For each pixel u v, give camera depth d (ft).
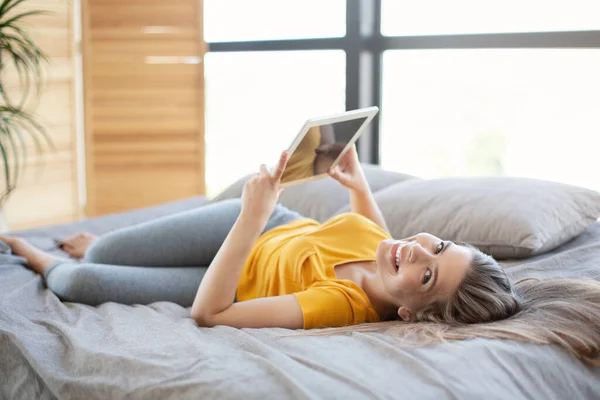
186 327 5.25
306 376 4.29
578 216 7.30
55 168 13.10
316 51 12.94
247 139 14.06
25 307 5.96
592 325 5.15
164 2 13.20
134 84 13.42
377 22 12.47
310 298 5.57
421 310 5.46
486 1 11.28
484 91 11.63
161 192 13.83
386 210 7.79
